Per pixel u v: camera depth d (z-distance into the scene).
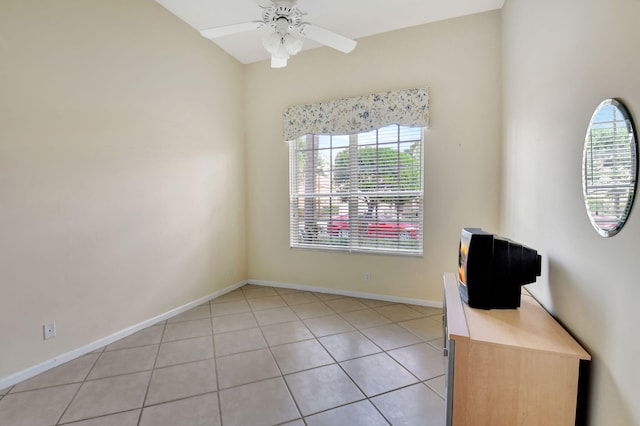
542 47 1.86
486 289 1.66
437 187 3.28
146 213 2.87
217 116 3.71
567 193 1.50
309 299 3.64
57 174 2.21
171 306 3.14
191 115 3.35
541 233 1.85
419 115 3.26
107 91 2.52
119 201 2.63
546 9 1.80
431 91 3.25
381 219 3.57
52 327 2.19
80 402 1.82
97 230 2.46
